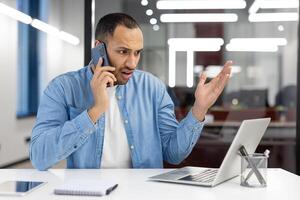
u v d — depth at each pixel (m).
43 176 1.51
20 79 6.45
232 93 5.04
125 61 1.60
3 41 5.53
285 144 3.69
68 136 1.54
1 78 5.48
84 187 1.25
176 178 1.41
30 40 6.69
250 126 1.35
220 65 4.88
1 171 1.61
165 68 4.43
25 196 1.21
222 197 1.21
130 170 1.64
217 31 4.83
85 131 1.54
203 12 4.19
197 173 1.51
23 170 1.63
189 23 4.65
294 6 4.17
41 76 7.12
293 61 4.85
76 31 6.87
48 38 7.23
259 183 1.35
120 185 1.35
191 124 1.69
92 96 1.77
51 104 1.72
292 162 3.68
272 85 5.25
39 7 6.91
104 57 1.62
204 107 1.66
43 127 1.67
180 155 1.77
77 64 7.49
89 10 3.15
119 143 1.78
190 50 4.20
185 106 4.11
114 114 1.79
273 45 4.69
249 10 4.54
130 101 1.81
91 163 1.75
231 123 3.71
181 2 3.99
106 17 1.65
